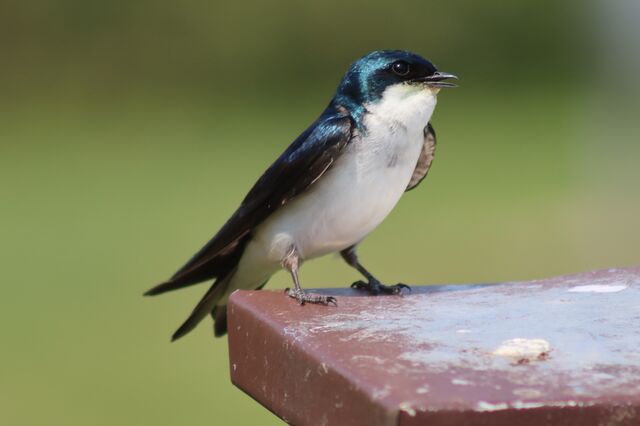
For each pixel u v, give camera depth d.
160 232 15.61
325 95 22.84
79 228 15.86
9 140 20.48
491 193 17.53
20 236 15.51
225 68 23.70
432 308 4.12
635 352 3.31
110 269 14.12
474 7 24.27
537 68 24.64
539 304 4.14
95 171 18.70
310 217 5.15
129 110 22.12
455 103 23.08
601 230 15.79
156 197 17.28
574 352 3.31
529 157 19.55
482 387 2.90
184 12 23.73
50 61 23.25
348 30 24.05
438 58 24.41
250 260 5.43
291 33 23.80
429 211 16.52
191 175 18.42
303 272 13.64
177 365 11.12
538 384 2.93
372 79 5.16
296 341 3.51
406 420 2.76
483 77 24.00
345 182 5.09
